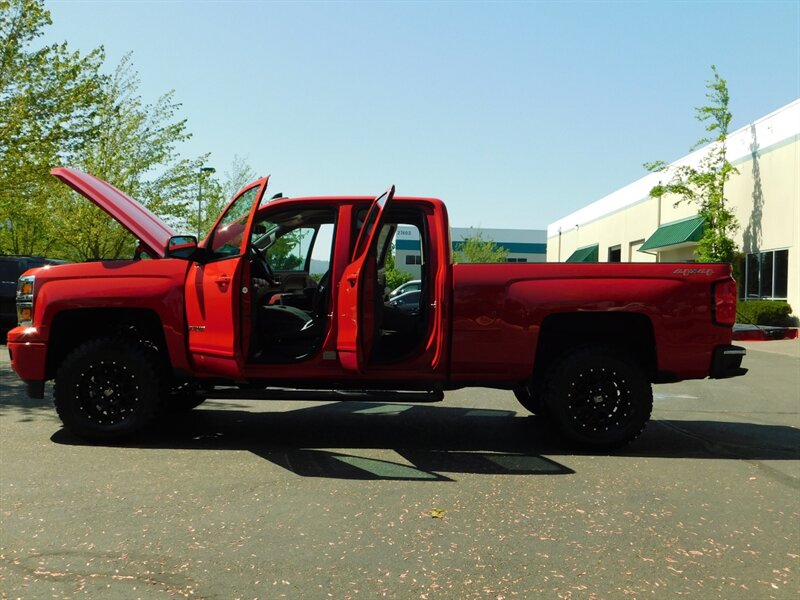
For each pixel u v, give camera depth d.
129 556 3.48
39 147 18.94
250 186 5.91
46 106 19.17
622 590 3.18
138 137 24.89
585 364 5.70
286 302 6.59
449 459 5.56
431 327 5.80
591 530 3.96
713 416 7.86
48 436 6.16
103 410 5.96
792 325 21.27
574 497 4.57
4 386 9.20
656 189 26.84
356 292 5.19
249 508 4.25
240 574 3.29
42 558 3.44
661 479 5.05
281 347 6.06
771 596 3.14
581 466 5.39
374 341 5.56
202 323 5.76
